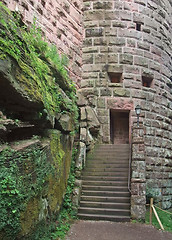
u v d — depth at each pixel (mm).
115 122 14711
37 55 6707
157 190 12273
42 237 4816
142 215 7324
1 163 3643
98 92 12961
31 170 4477
